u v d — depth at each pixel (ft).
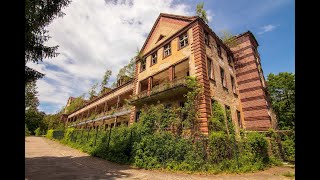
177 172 33.42
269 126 61.57
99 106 128.47
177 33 61.67
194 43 54.03
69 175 27.99
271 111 73.46
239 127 62.08
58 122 209.26
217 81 56.80
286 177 33.60
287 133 59.41
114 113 91.91
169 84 52.60
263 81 77.77
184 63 57.72
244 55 73.82
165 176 30.22
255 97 67.00
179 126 46.60
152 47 74.28
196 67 51.01
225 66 66.23
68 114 202.80
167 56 63.16
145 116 48.21
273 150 55.98
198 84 48.49
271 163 49.19
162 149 37.88
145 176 29.73
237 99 67.92
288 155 57.67
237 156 40.47
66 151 63.41
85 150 61.21
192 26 56.75
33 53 28.45
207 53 55.57
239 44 76.59
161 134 41.04
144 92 64.95
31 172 29.01
